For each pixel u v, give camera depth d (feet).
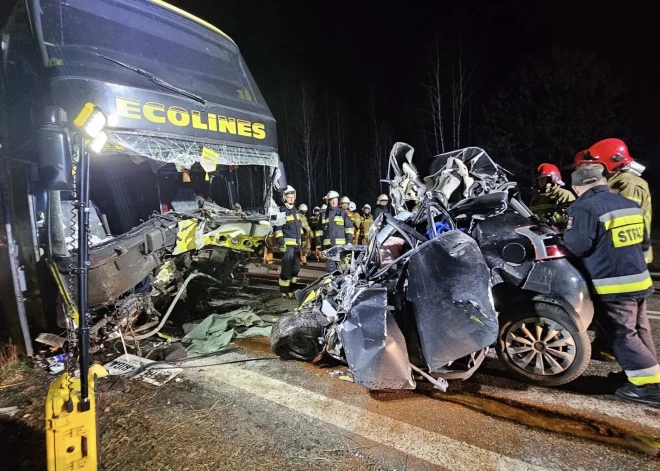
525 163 49.88
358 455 8.32
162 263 15.06
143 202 17.72
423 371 10.36
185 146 14.33
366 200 67.46
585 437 8.64
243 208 21.22
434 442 8.64
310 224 35.68
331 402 10.39
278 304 19.80
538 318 10.47
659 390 9.44
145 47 14.64
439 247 10.11
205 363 13.12
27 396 11.34
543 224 11.23
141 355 13.97
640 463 7.80
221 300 20.79
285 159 71.87
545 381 10.59
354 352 9.93
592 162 12.72
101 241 13.99
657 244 34.14
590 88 46.32
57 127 11.03
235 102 16.96
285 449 8.59
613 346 9.82
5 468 8.41
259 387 11.34
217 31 17.98
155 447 8.83
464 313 9.41
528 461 7.97
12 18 12.72
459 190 13.84
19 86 12.70
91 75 12.32
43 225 12.71
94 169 16.12
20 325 13.14
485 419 9.41
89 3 13.46
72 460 6.85
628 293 9.36
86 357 6.98
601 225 9.44
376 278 11.00
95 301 12.50
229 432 9.27
